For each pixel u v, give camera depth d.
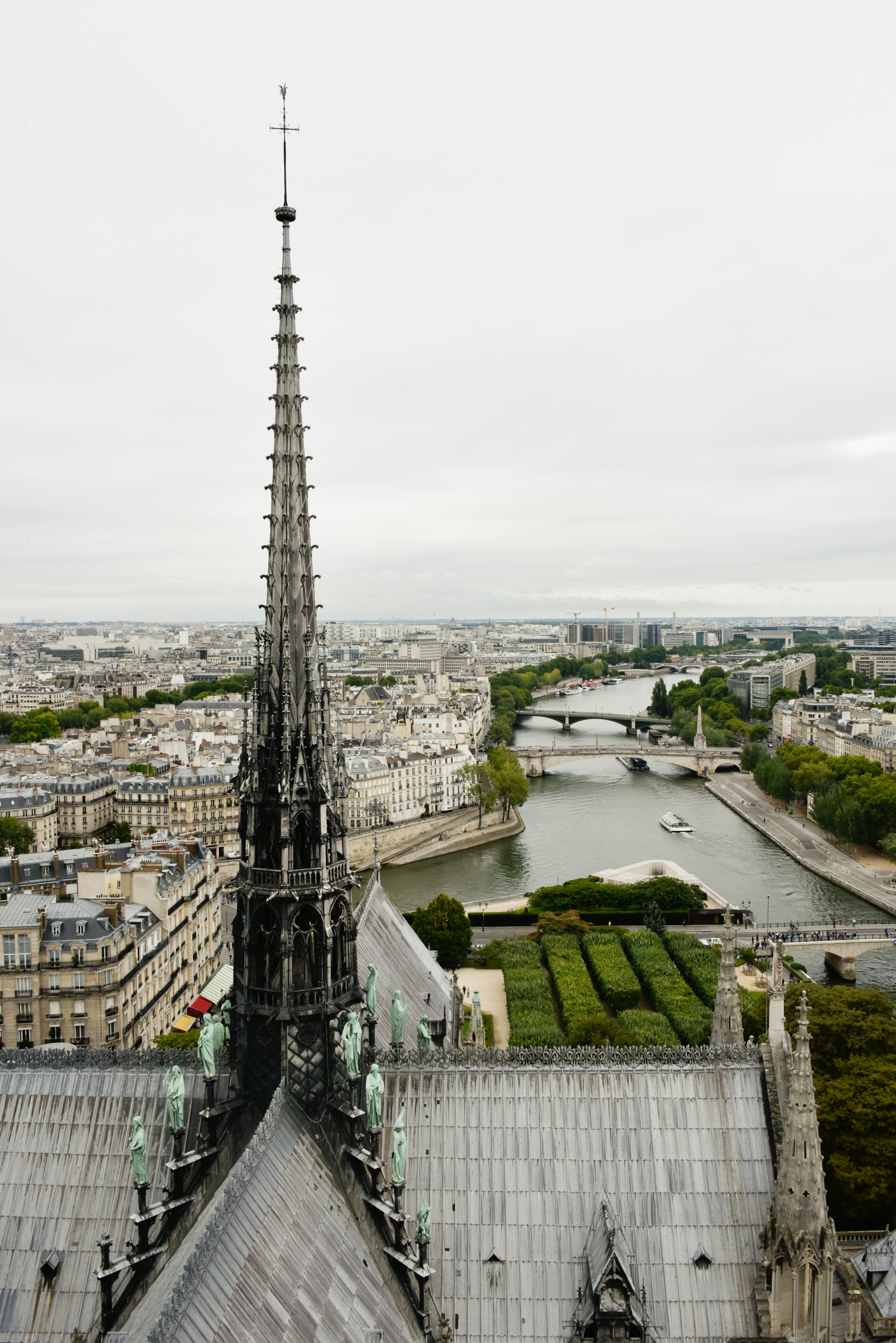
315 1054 74.62
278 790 73.25
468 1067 82.25
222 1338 52.25
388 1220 71.38
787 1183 71.94
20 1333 72.00
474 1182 77.56
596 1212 76.12
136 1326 59.41
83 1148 79.00
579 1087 81.00
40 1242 75.38
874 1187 138.00
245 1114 74.81
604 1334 70.44
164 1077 81.44
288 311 73.06
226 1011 80.94
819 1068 161.25
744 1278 73.75
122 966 197.62
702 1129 78.94
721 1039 97.50
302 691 74.12
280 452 73.19
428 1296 69.50
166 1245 68.00
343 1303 62.78
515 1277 73.94
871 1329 84.56
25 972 190.75
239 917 76.56
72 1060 83.38
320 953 74.31
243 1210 60.19
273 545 73.25
